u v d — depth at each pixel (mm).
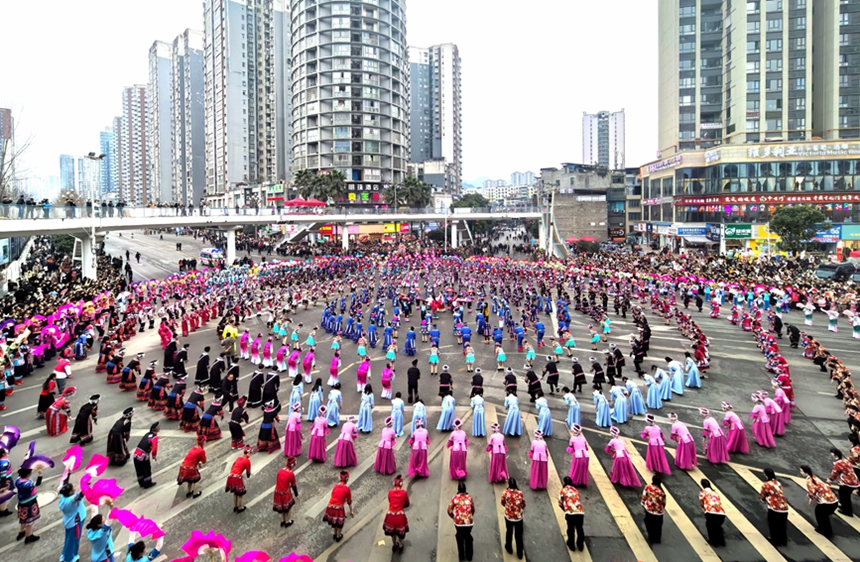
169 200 188875
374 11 107938
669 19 89562
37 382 21953
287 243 79500
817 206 68125
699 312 37344
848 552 10531
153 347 28281
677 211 78562
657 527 10906
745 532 11305
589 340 29219
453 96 195250
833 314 30375
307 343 26359
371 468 14445
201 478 13844
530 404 19453
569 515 10625
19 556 10711
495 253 81188
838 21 76375
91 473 11234
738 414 18281
